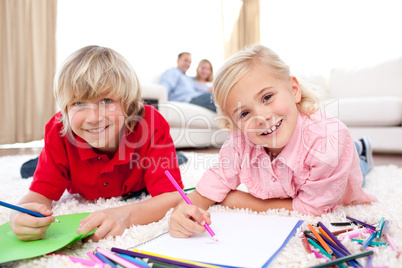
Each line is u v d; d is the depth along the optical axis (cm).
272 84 79
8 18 288
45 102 310
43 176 87
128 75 84
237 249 56
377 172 152
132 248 59
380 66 287
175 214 65
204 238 62
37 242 61
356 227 68
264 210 89
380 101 244
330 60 435
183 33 425
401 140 238
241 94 78
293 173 84
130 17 368
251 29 486
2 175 143
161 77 348
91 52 81
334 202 82
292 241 60
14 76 294
